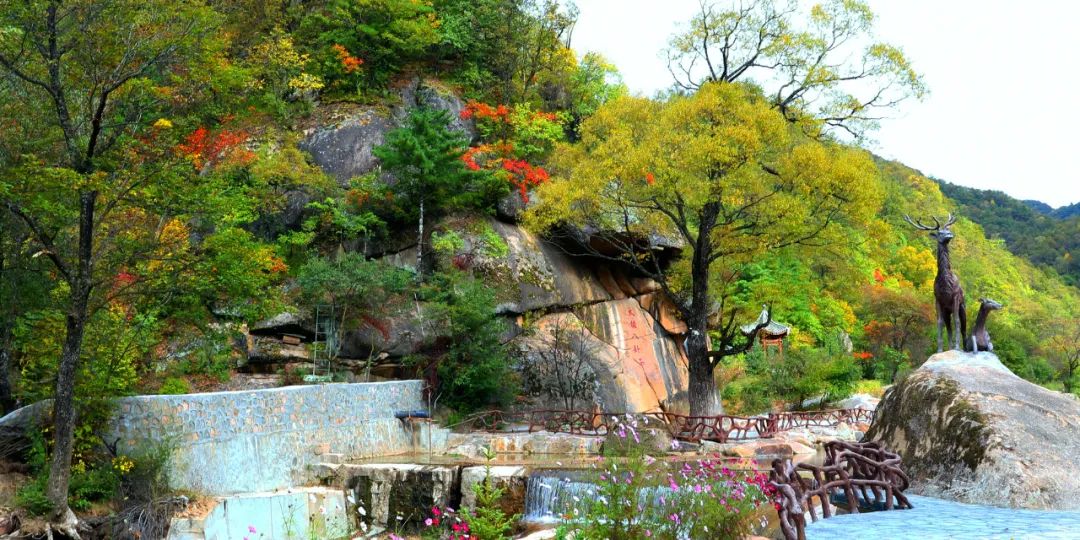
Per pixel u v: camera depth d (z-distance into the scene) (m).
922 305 45.59
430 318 23.67
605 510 9.62
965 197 129.00
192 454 16.44
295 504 17.17
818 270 48.53
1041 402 14.98
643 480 10.34
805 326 42.88
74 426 14.78
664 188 20.94
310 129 28.78
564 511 16.34
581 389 25.22
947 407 15.13
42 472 14.12
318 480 18.97
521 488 17.25
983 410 14.66
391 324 24.36
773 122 20.94
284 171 26.25
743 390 34.12
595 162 22.25
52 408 15.03
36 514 13.30
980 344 16.98
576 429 22.70
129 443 15.58
